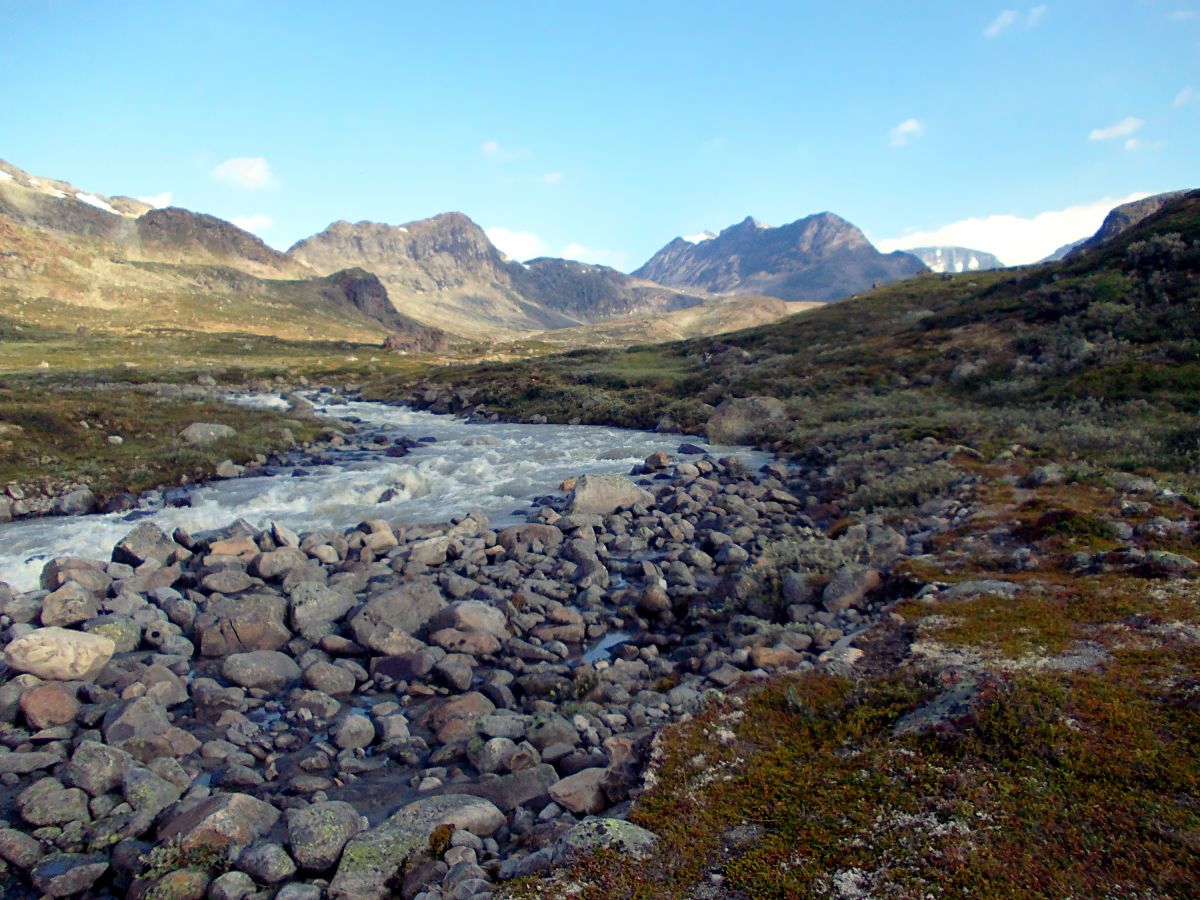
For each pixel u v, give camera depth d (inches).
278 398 3120.1
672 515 992.2
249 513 1047.6
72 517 1015.6
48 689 424.2
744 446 1755.7
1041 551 611.8
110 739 391.9
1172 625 405.1
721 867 252.8
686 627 616.1
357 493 1170.0
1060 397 1528.1
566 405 2568.9
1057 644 398.3
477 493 1195.9
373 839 289.3
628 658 546.9
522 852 287.0
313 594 607.8
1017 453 1113.4
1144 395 1397.6
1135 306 1915.6
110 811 332.8
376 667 521.0
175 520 996.6
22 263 7859.3
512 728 406.9
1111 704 319.0
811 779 299.6
